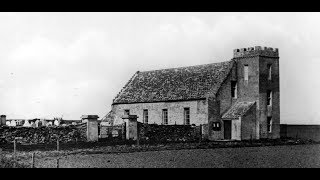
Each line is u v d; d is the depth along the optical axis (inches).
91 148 1649.9
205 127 2230.6
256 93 2300.7
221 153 1565.0
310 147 1904.5
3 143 1702.8
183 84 2466.8
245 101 2341.3
